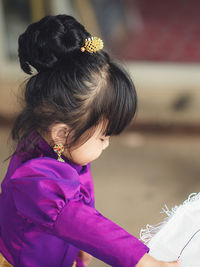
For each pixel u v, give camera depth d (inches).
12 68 165.9
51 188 43.1
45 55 43.4
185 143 150.3
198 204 50.7
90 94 42.9
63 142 45.7
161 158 138.3
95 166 132.0
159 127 161.2
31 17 173.0
